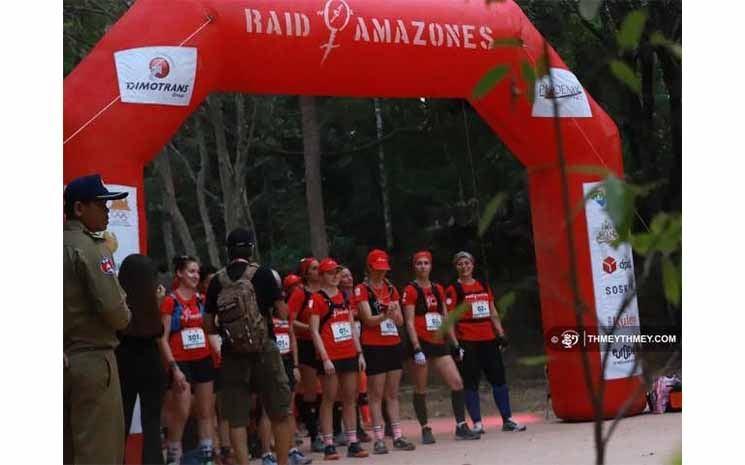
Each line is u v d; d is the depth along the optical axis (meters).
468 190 22.83
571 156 10.83
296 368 9.38
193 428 9.75
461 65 10.27
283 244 26.98
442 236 23.61
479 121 22.20
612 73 2.12
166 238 25.66
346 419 9.84
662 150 19.09
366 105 23.66
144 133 8.87
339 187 26.08
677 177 16.50
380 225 25.44
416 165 24.31
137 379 7.21
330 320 9.79
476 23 10.29
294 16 9.62
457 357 10.73
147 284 7.19
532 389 18.28
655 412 11.37
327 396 9.58
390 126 24.47
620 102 17.92
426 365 10.48
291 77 9.74
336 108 23.64
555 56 10.80
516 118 10.59
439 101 22.38
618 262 10.72
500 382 11.11
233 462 9.38
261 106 22.23
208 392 9.09
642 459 8.21
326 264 9.87
